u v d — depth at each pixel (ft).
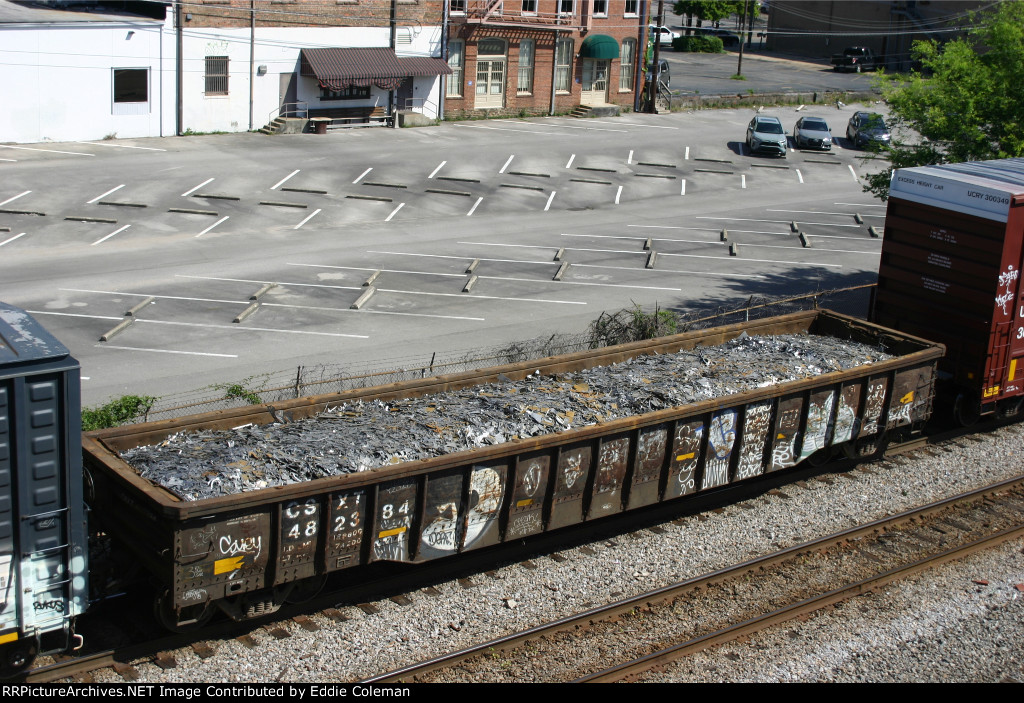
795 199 124.98
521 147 136.67
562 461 38.29
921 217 55.16
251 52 127.95
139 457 34.06
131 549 32.73
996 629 37.70
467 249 93.45
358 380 57.31
